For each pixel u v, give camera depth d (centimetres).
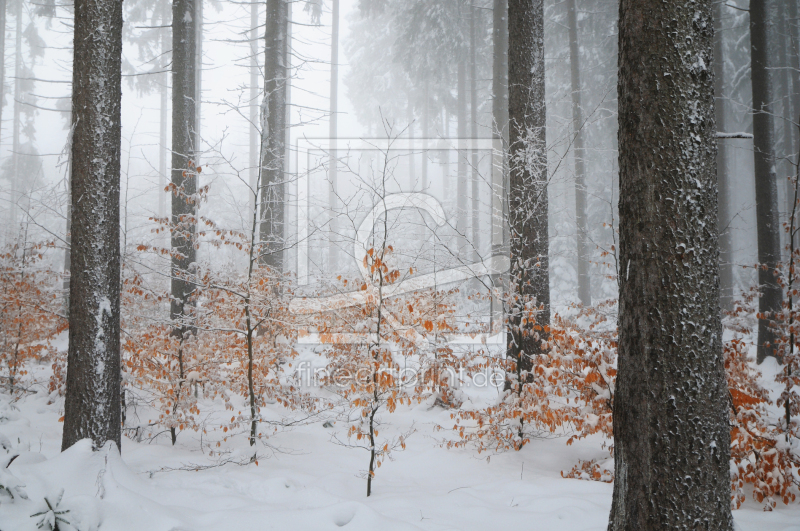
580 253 1627
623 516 290
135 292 643
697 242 278
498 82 1421
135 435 671
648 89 285
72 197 476
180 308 811
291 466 575
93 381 462
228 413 803
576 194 1645
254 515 375
